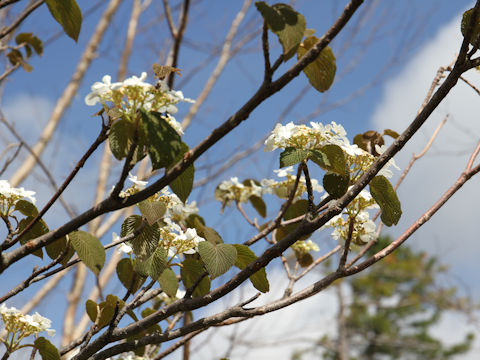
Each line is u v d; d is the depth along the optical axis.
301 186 1.83
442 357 13.80
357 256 1.45
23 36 2.07
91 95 1.31
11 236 1.35
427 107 1.33
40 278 1.39
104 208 1.30
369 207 1.44
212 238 1.47
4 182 1.41
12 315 1.48
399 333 13.93
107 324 1.47
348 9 1.26
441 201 1.46
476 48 1.32
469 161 1.49
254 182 1.96
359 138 1.61
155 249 1.41
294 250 1.83
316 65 1.46
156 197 1.49
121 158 1.32
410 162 1.66
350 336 12.24
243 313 1.38
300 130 1.44
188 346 1.80
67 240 1.39
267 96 1.28
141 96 1.31
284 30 1.28
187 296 1.38
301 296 1.39
